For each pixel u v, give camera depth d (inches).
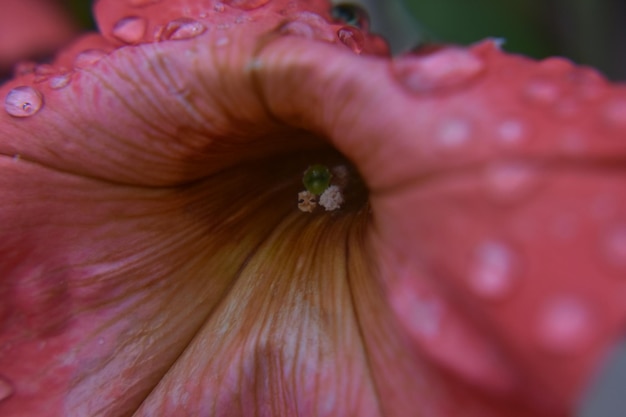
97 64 2.5
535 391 2.0
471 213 2.0
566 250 2.0
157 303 2.8
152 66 2.4
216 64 2.4
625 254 1.9
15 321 2.7
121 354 2.7
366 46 2.7
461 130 2.1
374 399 2.5
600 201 2.0
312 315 2.7
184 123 2.5
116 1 2.8
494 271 2.0
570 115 2.0
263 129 2.5
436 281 2.1
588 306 1.9
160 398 2.8
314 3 2.8
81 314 2.7
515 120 2.0
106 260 2.7
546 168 2.0
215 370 2.7
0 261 2.6
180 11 2.7
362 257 2.6
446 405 2.2
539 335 2.0
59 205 2.6
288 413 2.6
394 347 2.4
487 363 2.1
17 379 2.7
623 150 2.0
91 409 2.7
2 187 2.6
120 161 2.6
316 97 2.3
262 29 2.4
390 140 2.1
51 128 2.5
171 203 2.7
